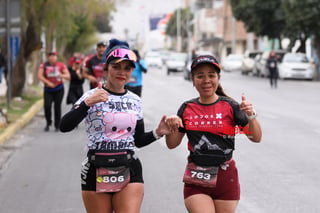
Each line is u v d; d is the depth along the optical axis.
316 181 10.04
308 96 28.59
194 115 5.82
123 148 5.76
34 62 35.09
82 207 8.70
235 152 12.78
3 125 16.52
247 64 54.66
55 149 13.73
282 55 48.09
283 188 9.55
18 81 25.08
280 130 16.19
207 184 5.74
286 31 50.62
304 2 40.44
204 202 5.71
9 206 8.80
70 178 10.65
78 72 17.52
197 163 5.80
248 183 9.91
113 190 5.70
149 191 9.48
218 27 101.75
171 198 9.04
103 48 14.91
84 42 63.09
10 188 9.94
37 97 27.00
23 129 17.38
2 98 25.59
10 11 20.39
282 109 22.11
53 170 11.36
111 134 5.73
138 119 5.86
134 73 14.66
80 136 15.70
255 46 84.06
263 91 32.16
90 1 51.72
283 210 8.30
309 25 41.75
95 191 5.75
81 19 55.19
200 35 115.12
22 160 12.43
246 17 54.56
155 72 60.84
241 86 36.62
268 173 10.68
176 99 26.69
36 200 9.13
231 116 5.78
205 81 5.75
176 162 11.88
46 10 24.52
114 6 52.94
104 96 5.59
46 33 36.31
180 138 5.99
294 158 12.08
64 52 61.50
